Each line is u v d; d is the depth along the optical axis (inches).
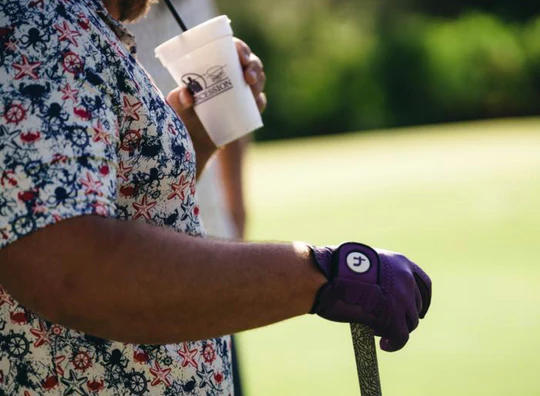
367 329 64.1
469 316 271.0
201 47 90.7
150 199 62.9
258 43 1298.0
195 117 93.3
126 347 62.7
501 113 1284.4
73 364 61.8
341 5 1331.2
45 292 51.6
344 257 60.1
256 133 1293.1
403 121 1293.1
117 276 52.2
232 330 56.4
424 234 419.5
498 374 214.2
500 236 399.9
